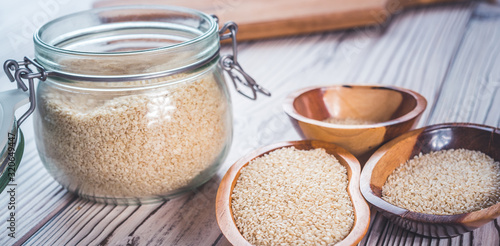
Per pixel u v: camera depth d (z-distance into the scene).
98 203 0.47
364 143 0.47
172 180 0.45
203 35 0.45
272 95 0.61
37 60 0.45
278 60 0.70
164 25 0.49
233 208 0.43
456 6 0.87
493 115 0.55
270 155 0.46
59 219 0.46
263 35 0.79
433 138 0.47
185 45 0.43
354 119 0.52
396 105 0.51
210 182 0.49
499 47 0.68
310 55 0.71
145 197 0.46
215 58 0.46
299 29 0.79
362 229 0.40
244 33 0.78
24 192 0.49
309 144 0.47
